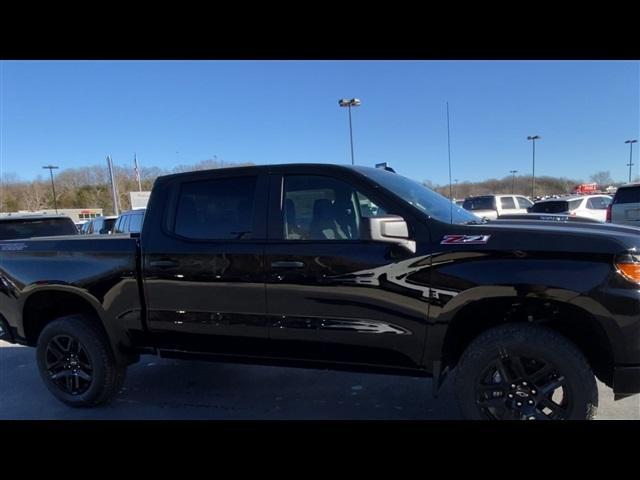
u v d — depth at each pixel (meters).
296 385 4.57
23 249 4.34
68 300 4.30
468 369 3.03
